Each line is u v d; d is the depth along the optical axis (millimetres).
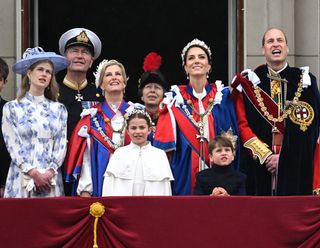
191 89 32812
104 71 32625
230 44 37719
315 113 32750
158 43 42125
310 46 36781
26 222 29750
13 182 31203
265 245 29797
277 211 29828
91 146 32062
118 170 31250
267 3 36906
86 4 41500
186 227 29797
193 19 41438
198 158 32125
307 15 36781
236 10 37375
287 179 32375
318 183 32500
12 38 36594
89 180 31750
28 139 31250
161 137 32250
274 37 32938
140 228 29781
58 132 31516
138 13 42250
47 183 31062
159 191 31250
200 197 29844
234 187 31109
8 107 31500
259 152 32219
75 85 34094
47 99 31969
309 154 32531
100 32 42000
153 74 33656
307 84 32844
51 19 40531
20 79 36219
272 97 32844
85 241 29781
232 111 32656
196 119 32438
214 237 29797
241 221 29828
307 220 29828
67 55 34156
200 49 32750
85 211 29750
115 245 29734
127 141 32156
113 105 32625
